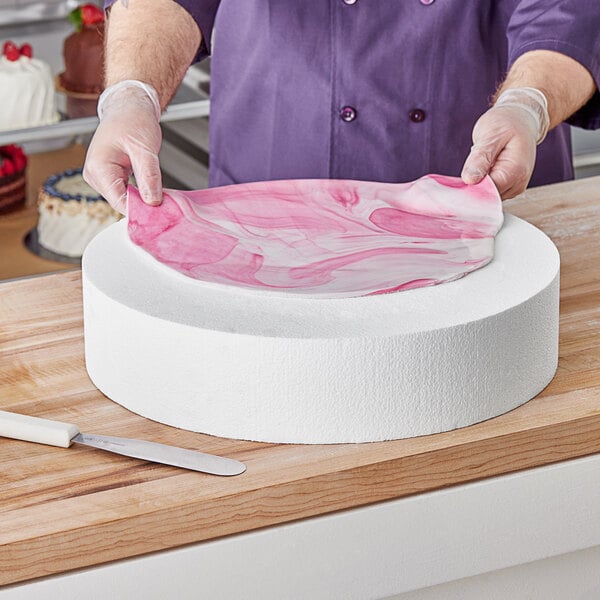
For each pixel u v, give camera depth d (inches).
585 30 55.4
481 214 47.0
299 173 62.7
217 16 64.2
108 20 60.9
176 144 98.8
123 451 38.0
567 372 43.6
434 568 39.7
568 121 59.0
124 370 40.9
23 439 39.4
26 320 48.2
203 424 39.7
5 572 34.5
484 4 60.4
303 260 43.1
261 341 37.7
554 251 44.1
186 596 36.8
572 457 40.9
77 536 35.0
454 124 61.9
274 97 61.9
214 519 36.4
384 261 42.8
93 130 91.6
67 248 91.0
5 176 96.7
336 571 38.3
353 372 37.9
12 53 98.7
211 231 45.3
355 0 59.4
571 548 41.9
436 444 38.8
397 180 62.3
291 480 36.9
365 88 60.6
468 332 38.6
